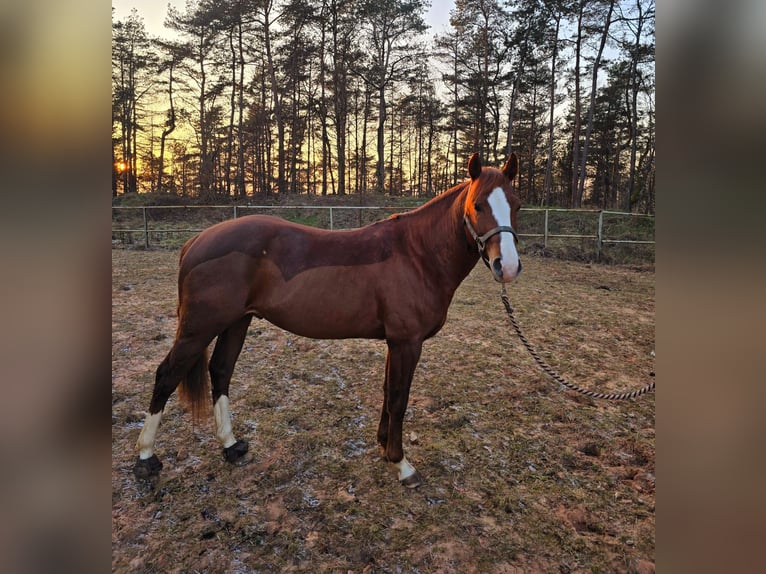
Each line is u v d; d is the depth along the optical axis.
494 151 25.92
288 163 25.88
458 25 21.34
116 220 16.52
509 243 2.09
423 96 26.88
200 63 23.75
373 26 21.94
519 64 21.45
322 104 22.70
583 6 18.55
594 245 12.01
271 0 20.44
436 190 37.72
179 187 28.69
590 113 19.62
